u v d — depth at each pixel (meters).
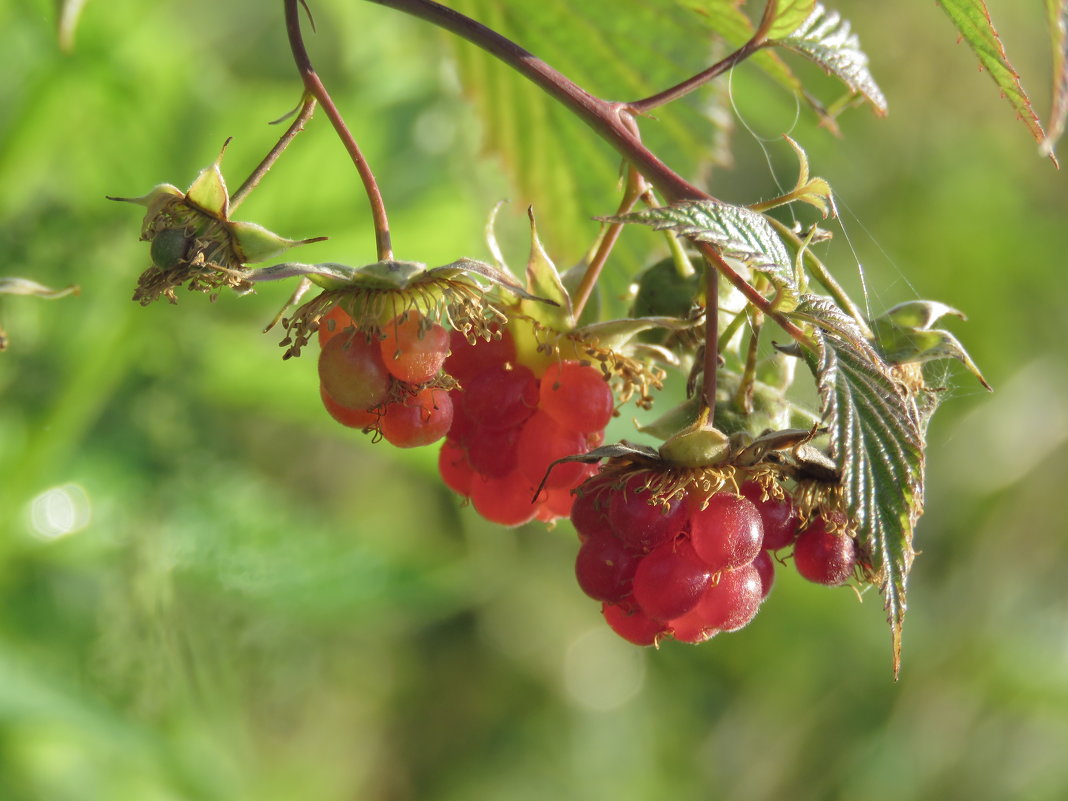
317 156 0.42
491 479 0.34
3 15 0.41
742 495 0.33
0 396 0.40
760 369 0.34
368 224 0.43
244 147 0.42
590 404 0.33
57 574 0.41
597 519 0.33
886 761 0.74
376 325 0.33
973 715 0.76
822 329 0.32
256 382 0.43
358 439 0.44
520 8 0.38
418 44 0.45
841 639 0.75
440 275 0.33
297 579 0.42
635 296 0.35
